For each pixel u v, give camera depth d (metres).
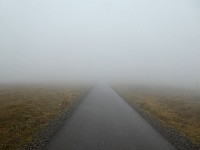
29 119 16.72
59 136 12.05
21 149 10.24
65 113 18.84
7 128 14.28
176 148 11.01
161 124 16.30
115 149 10.40
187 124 17.72
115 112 20.39
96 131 13.34
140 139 12.13
